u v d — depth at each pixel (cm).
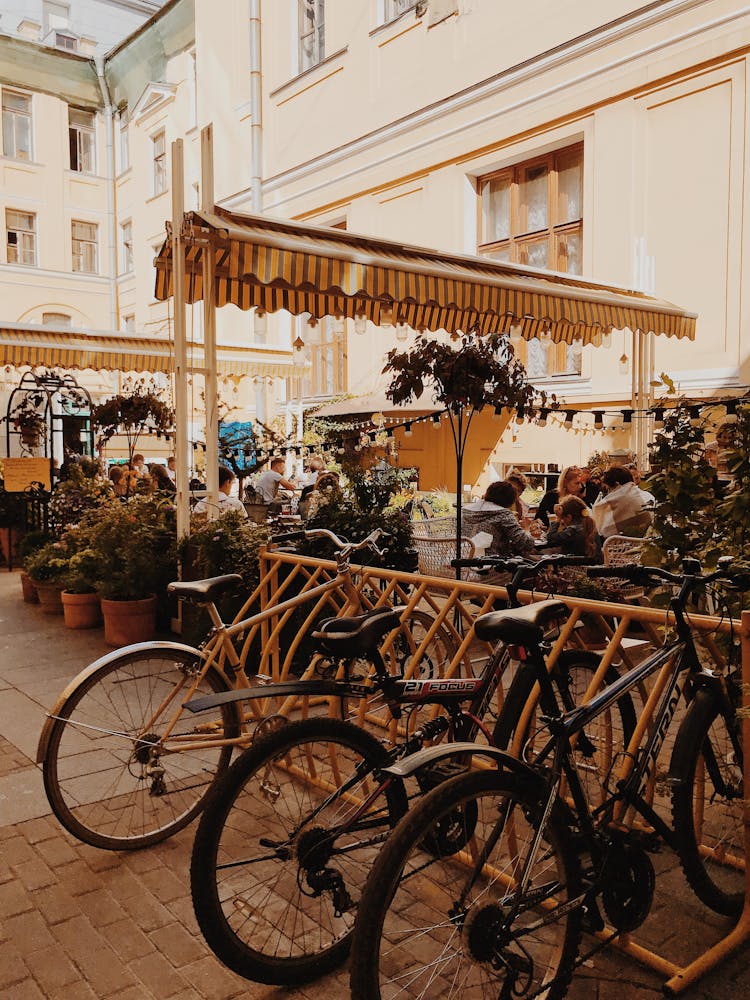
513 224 1249
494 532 605
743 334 960
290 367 1402
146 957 259
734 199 961
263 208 1714
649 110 1042
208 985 247
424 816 200
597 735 294
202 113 1916
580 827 238
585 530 593
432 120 1330
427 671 479
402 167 1390
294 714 458
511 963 215
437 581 344
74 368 1214
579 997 235
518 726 277
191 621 591
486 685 283
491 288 686
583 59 1109
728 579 270
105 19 2977
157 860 319
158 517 678
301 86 1600
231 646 357
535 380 1180
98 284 2636
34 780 386
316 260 581
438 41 1318
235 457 1223
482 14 1245
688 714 265
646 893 250
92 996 241
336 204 1541
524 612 242
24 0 2820
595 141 1102
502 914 214
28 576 811
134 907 286
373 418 1090
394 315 892
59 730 315
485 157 1253
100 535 662
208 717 442
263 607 453
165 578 651
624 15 1051
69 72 2528
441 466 1174
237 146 1798
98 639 666
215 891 236
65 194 2572
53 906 286
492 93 1232
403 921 246
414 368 559
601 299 785
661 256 1037
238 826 254
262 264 559
